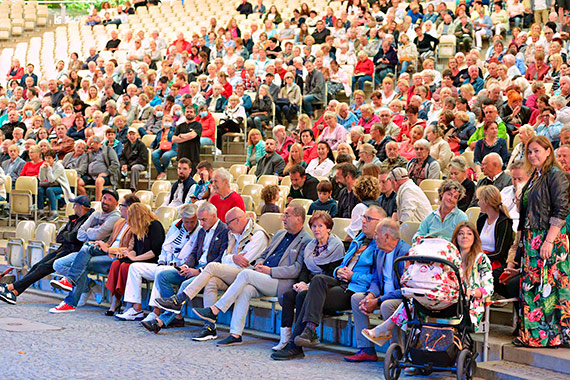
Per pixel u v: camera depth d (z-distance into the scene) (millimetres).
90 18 24016
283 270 6738
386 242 6020
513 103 10820
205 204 7520
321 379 5332
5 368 5344
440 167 9789
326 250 6535
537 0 16922
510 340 5707
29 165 12625
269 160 11477
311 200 9336
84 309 8336
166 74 16875
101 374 5285
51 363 5559
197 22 22531
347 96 15430
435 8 18391
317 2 22141
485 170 7730
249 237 7234
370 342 6004
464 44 16234
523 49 14844
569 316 5523
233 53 18266
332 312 6305
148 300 8125
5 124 15211
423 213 7059
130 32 21062
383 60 15609
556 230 5402
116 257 8016
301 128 12039
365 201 7355
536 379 5008
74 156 12922
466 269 5410
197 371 5492
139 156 12852
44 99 16906
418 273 5152
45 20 25188
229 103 14102
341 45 16703
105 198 8516
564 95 10539
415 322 5305
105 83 16406
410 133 10461
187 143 12742
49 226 9492
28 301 8742
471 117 10734
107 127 14188
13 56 22375
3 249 11023
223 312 6949
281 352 6023
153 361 5781
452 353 5109
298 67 15492
